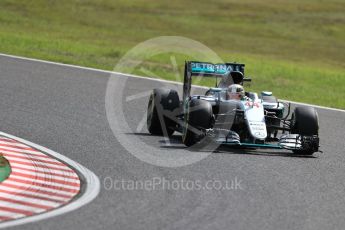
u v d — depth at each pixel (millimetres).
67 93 59656
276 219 28125
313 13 172625
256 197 31312
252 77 85875
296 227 27188
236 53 121562
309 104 67438
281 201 30922
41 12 140750
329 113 61969
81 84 65438
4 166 34281
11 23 124938
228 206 29578
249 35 145125
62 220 26391
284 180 34812
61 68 74812
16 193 29781
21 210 27453
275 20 162250
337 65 121500
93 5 155250
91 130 45406
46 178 32594
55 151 38656
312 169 37781
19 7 142500
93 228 25641
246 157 39438
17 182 31531
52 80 66125
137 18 148500
